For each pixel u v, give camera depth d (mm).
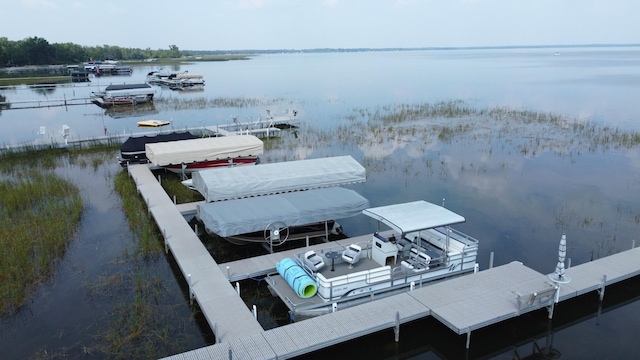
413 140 40469
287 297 14977
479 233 21500
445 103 61844
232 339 12719
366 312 13867
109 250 20031
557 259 19016
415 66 171750
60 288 16938
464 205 24984
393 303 14305
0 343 13844
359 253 16938
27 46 158375
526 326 14836
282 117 49812
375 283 15312
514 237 21078
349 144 39500
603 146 37062
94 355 13266
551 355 13672
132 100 68000
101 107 66250
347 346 13922
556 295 14344
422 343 14234
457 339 14266
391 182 29125
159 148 28875
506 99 66000
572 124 45500
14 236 20562
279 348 12164
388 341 14078
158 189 25969
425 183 28859
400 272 15922
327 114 55188
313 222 19609
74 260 19094
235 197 21625
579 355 13641
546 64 168125
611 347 13953
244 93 81938
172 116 56469
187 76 98750
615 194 26422
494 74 119500
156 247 19781
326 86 92875
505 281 15500
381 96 72812
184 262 17250
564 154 34969
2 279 17156
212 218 18688
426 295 14742
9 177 30281
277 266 16219
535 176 29938
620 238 20859
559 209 24297
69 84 99812
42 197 26000
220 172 22609
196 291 15234
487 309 13891
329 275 15969
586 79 96375
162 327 14586
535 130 43406
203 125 46312
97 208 25047
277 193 22438
